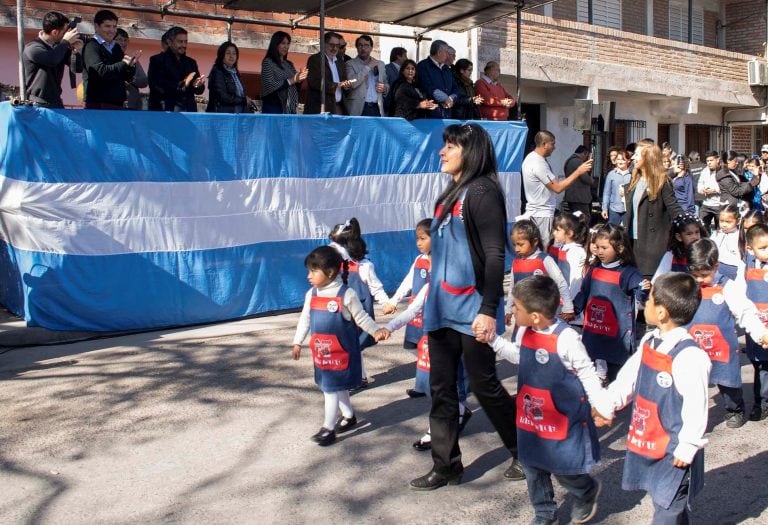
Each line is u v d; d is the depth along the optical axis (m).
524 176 9.00
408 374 6.82
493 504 4.31
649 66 16.91
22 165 7.36
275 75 9.52
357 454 5.04
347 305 5.11
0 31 10.93
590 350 6.10
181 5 12.15
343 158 9.39
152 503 4.34
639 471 3.64
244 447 5.13
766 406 5.70
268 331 8.10
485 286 4.05
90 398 6.05
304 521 4.12
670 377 3.51
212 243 8.36
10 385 6.34
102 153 7.68
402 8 11.03
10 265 8.00
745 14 20.56
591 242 6.08
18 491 4.49
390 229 9.90
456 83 11.13
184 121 8.14
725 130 21.25
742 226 6.92
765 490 4.51
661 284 3.58
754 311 5.14
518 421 3.94
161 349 7.39
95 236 7.68
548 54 14.66
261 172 8.70
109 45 8.30
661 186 7.66
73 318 7.63
